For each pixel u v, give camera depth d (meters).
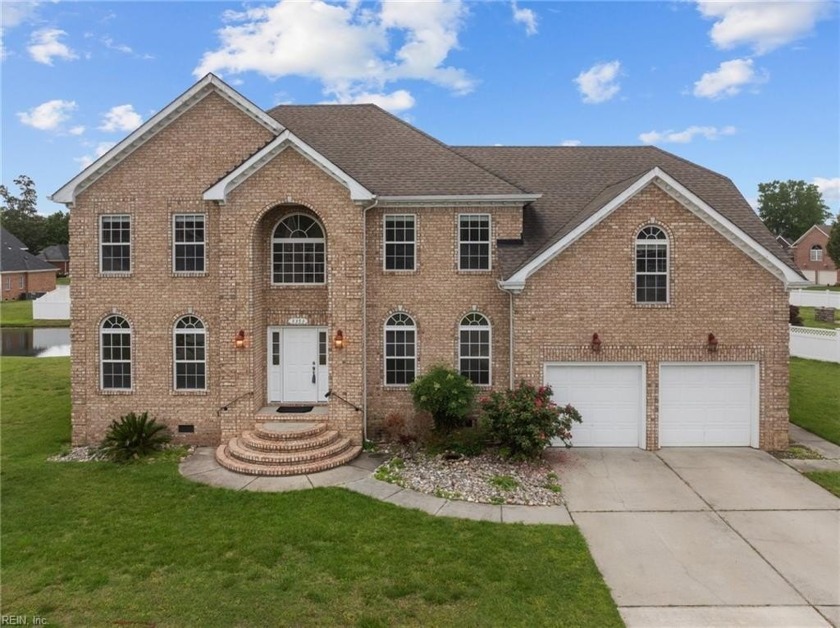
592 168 19.31
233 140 15.77
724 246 14.74
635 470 13.50
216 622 7.54
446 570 8.84
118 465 14.01
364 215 15.57
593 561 9.20
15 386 23.23
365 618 7.60
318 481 12.84
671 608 7.89
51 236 116.88
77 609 7.84
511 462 13.84
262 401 16.33
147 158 15.84
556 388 15.23
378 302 16.36
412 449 14.92
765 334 14.82
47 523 10.59
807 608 7.93
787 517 10.89
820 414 18.23
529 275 14.91
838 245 64.19
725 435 15.17
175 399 16.02
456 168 17.00
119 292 15.99
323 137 18.45
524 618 7.62
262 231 16.06
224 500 11.72
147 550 9.53
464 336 16.50
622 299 14.90
